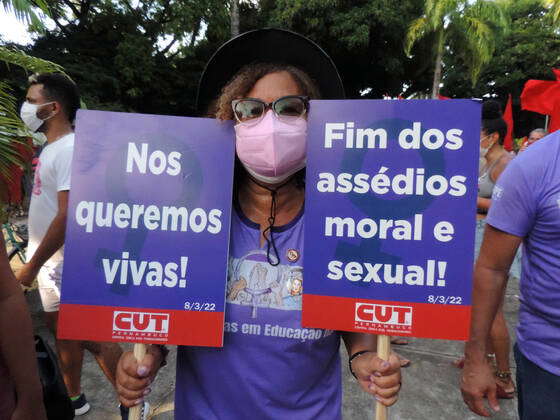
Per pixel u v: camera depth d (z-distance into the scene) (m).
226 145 1.07
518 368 1.39
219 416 1.08
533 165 1.21
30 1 3.27
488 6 13.41
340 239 1.04
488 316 1.37
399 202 1.01
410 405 2.32
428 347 2.94
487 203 2.61
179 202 1.06
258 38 1.19
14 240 3.72
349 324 1.03
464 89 24.30
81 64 11.55
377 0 12.79
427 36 14.38
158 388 2.42
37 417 1.09
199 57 14.73
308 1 12.59
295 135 1.09
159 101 13.84
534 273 1.27
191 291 1.05
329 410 1.12
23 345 1.04
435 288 1.00
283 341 1.06
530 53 21.38
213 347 1.09
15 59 2.97
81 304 1.04
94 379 2.48
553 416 1.25
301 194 1.17
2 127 2.23
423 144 1.00
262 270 1.08
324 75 1.22
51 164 1.89
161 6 12.90
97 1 12.28
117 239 1.04
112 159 1.05
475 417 2.24
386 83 17.31
